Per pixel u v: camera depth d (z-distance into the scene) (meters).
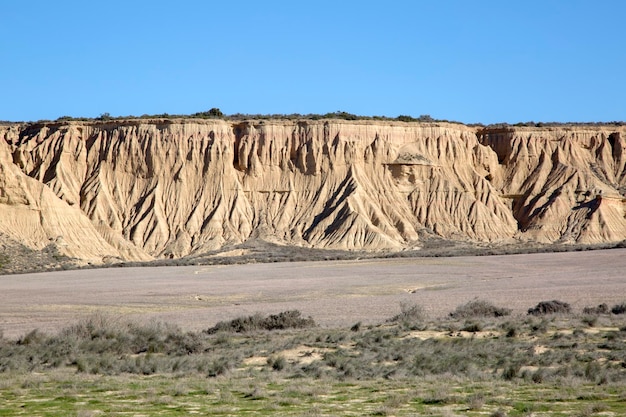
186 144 145.62
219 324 47.06
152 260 127.25
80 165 145.62
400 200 142.00
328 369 32.12
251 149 146.25
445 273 90.31
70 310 63.19
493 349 34.66
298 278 89.31
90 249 122.88
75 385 29.20
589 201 141.25
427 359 32.47
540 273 85.75
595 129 155.62
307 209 140.25
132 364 34.53
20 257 110.94
